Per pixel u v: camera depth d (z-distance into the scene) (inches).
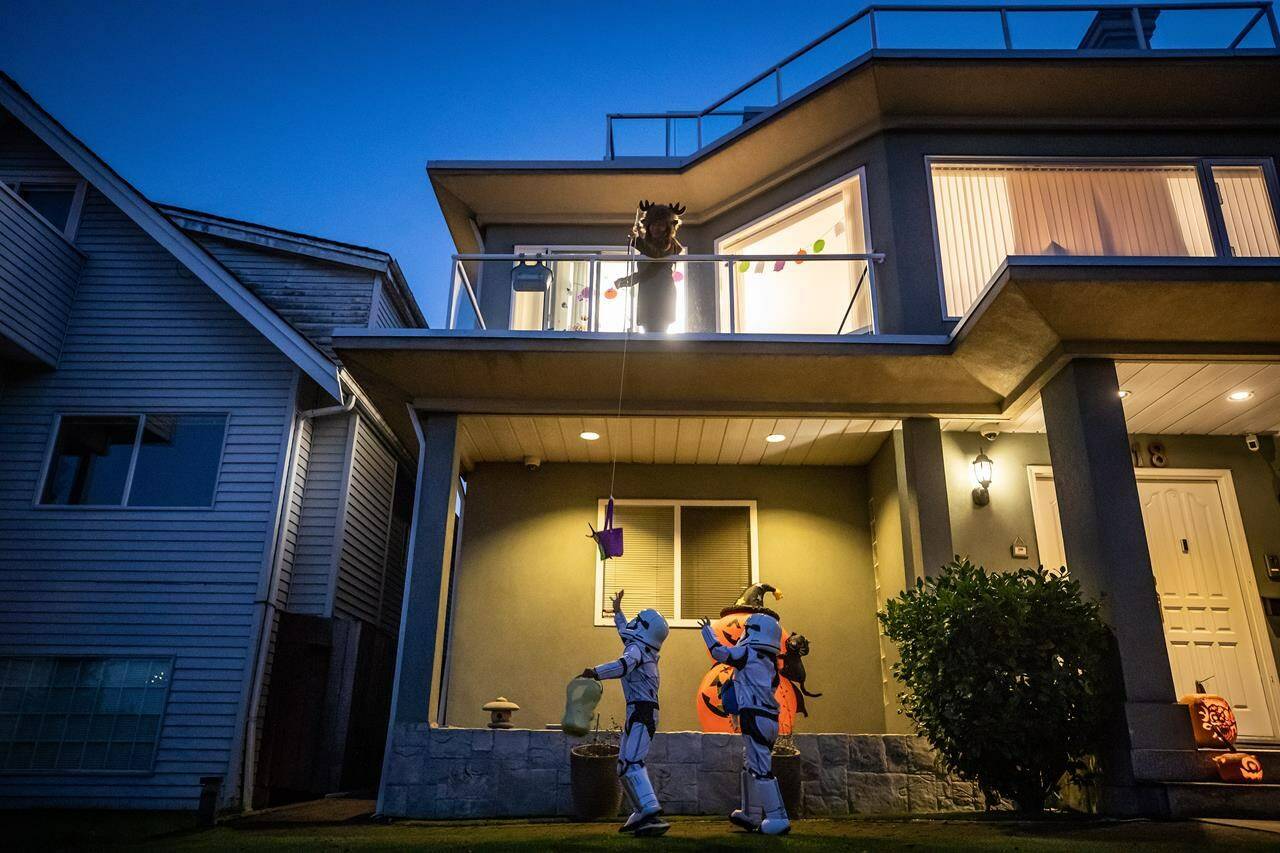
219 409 396.2
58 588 367.6
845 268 365.1
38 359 393.4
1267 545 325.4
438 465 315.3
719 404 321.4
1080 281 247.6
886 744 271.1
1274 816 219.3
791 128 359.3
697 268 393.7
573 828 229.8
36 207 438.0
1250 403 309.6
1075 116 345.7
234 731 343.9
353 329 296.7
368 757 398.6
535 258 327.6
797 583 357.7
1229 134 345.7
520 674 347.9
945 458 333.1
